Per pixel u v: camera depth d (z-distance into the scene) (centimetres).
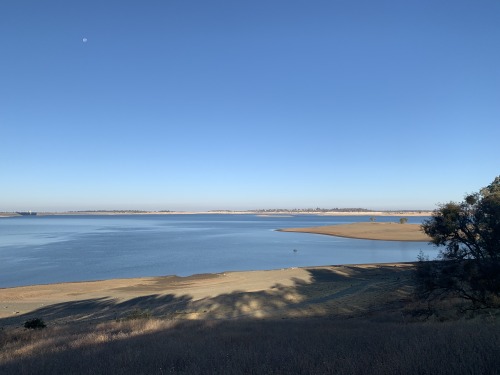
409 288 2906
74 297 3453
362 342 965
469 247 1967
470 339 775
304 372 655
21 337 1567
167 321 1967
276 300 3038
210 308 2831
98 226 17538
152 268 5362
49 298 3419
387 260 6094
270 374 666
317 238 10169
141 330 1622
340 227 13112
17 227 16525
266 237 10538
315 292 3303
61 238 10144
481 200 2009
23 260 6047
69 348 1135
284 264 5744
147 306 3005
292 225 17825
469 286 1955
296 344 999
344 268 4759
